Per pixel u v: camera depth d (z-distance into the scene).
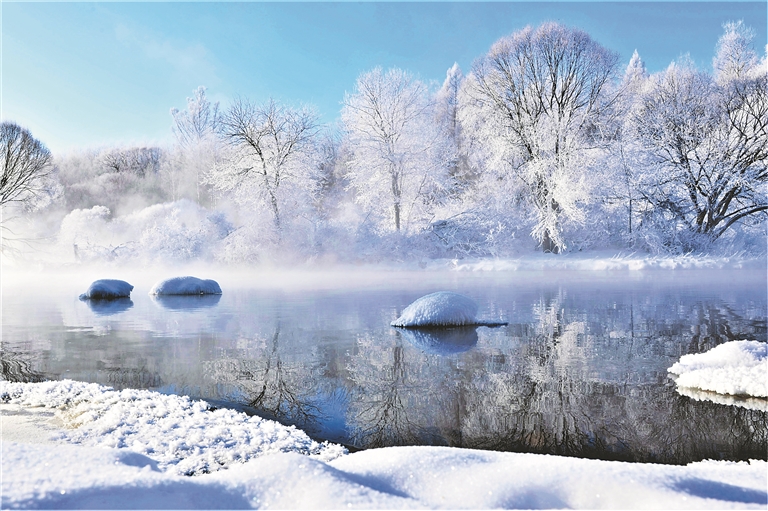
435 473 2.07
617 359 7.55
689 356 6.99
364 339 9.23
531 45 30.88
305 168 32.66
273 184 31.72
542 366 7.20
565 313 11.86
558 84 31.44
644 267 25.28
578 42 30.31
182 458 3.61
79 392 5.28
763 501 1.80
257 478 1.89
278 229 30.42
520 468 2.06
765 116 28.14
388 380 6.59
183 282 17.64
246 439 4.12
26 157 40.09
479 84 32.28
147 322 11.38
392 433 4.76
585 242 30.50
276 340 9.17
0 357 7.89
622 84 31.75
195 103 67.88
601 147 30.03
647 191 28.70
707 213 29.39
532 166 29.36
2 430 4.06
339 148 45.28
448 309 10.48
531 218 30.81
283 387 6.27
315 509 1.69
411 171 32.72
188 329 10.39
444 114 47.91
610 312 11.93
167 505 1.69
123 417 4.46
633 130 29.98
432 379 6.61
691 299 14.00
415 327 10.35
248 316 12.11
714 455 4.23
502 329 10.04
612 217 30.17
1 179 39.12
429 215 33.19
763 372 5.93
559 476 1.96
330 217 37.38
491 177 32.59
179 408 4.90
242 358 7.80
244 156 32.09
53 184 45.56
